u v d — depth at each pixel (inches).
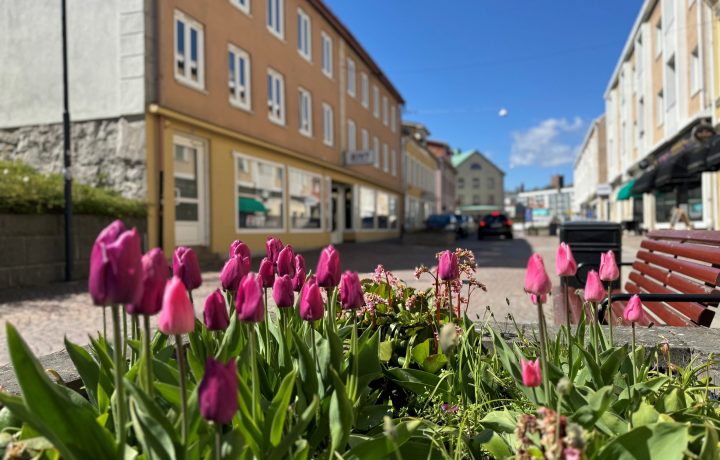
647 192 894.4
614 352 65.6
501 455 56.1
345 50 965.2
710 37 588.1
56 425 41.8
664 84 791.7
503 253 680.4
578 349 72.3
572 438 41.5
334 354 64.8
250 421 50.8
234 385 40.3
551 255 624.1
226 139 567.2
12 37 487.5
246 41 609.3
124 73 451.5
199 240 530.6
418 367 92.4
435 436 62.3
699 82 641.6
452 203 2586.1
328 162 850.8
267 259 77.0
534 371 49.6
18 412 41.9
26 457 48.9
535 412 62.7
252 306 51.5
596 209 2065.7
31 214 331.9
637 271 192.5
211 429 50.5
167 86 468.1
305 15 792.3
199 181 531.2
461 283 102.4
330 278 66.9
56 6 474.3
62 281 351.6
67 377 85.6
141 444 50.8
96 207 379.2
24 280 327.0
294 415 58.3
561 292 165.6
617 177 1309.1
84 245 374.0
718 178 597.9
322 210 844.0
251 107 621.3
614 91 1360.7
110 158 455.2
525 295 283.4
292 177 740.7
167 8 469.7
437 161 2068.2
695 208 733.9
